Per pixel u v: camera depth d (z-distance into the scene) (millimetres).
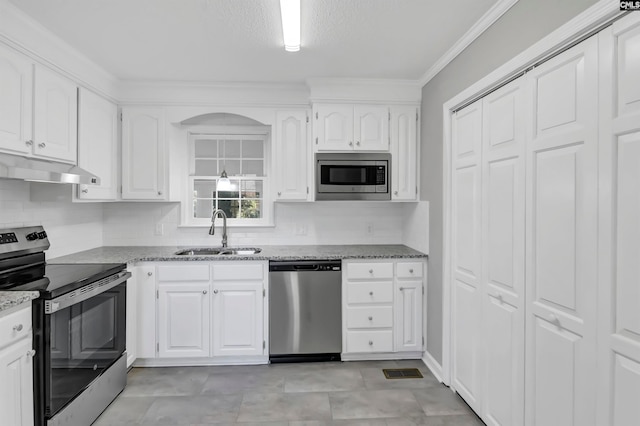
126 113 3100
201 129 3510
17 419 1614
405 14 2002
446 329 2557
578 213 1407
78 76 2533
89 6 1911
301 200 3203
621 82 1228
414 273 2959
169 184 3141
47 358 1737
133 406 2297
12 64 1978
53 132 2307
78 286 1946
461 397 2398
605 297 1287
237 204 3635
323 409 2271
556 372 1530
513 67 1765
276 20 2072
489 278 2047
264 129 3564
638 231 1174
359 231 3582
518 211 1780
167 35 2248
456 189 2480
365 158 3133
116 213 3420
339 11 1974
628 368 1207
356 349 2939
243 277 2871
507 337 1873
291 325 2902
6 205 2289
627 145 1210
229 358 2918
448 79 2568
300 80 3057
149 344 2811
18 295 1639
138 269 2801
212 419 2164
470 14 1997
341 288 2932
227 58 2598
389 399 2391
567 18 1435
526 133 1719
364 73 2904
